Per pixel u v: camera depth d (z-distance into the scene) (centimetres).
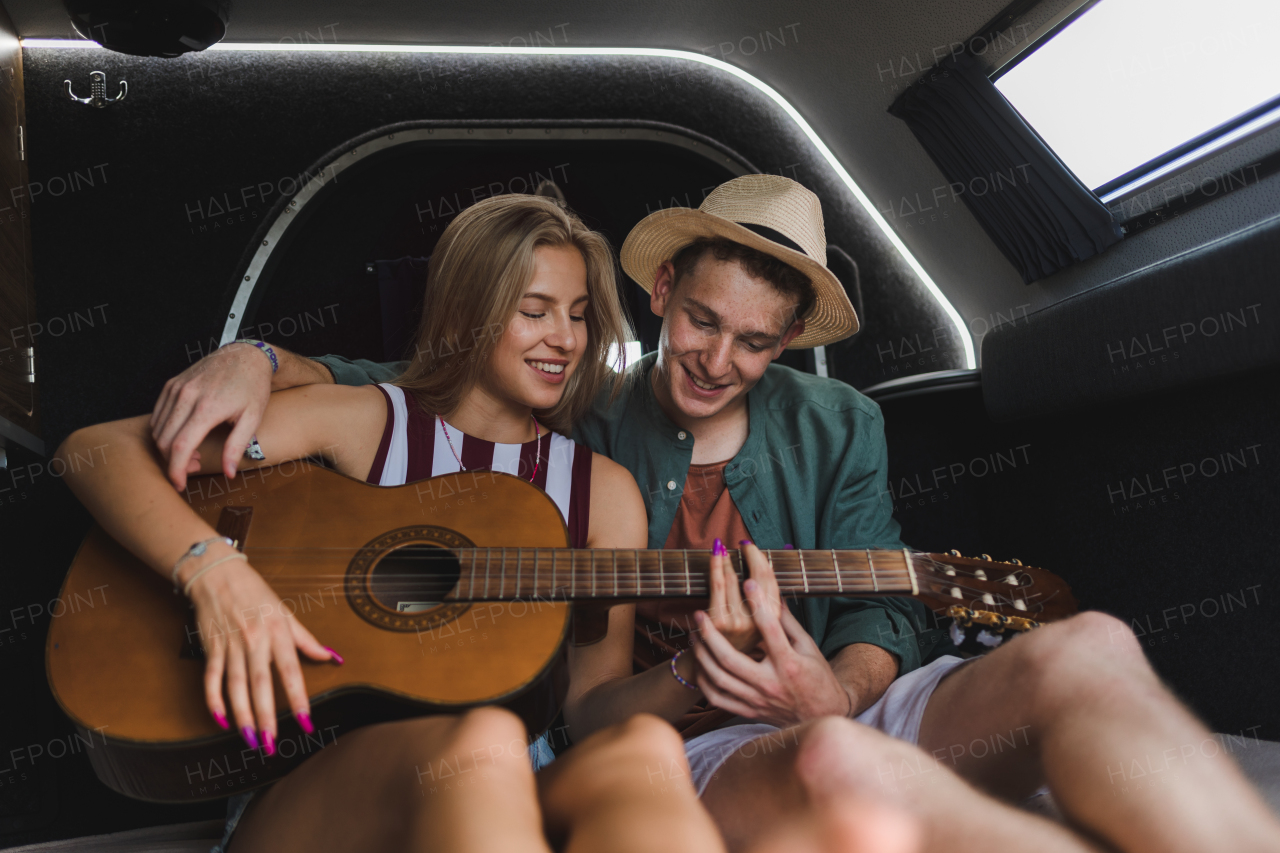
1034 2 204
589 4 261
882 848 81
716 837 73
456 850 67
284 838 89
